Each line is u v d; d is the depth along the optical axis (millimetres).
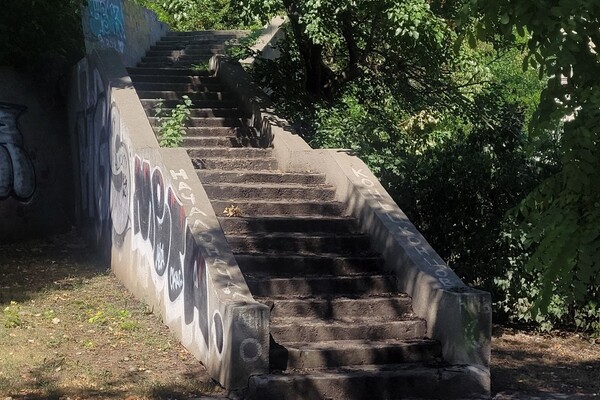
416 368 7941
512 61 16406
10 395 7180
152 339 8805
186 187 9086
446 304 8289
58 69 14133
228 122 13164
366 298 8820
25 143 13312
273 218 9898
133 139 10484
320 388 7473
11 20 13234
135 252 10383
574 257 5000
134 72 14805
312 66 13898
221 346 7602
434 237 11578
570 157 5117
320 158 11312
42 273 11242
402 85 14023
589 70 5320
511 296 11258
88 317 9398
